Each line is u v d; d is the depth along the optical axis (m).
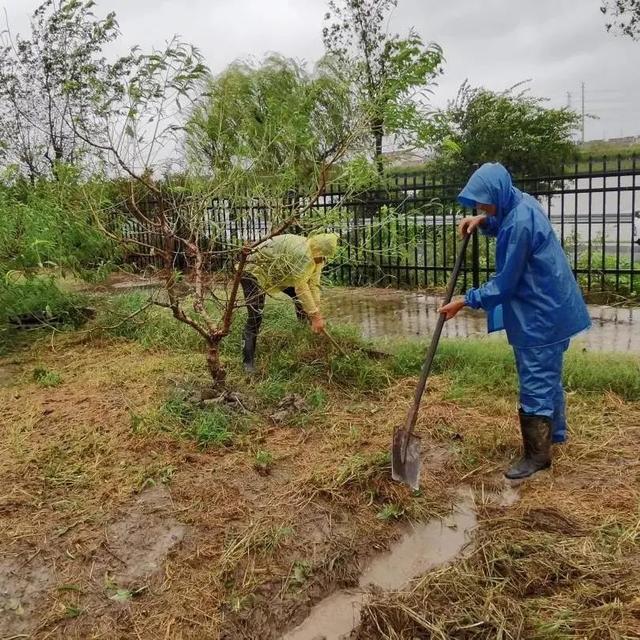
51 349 6.61
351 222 7.31
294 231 5.67
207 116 4.55
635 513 3.36
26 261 6.58
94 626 2.74
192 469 3.89
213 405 4.60
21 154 9.24
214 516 3.42
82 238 6.70
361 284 10.14
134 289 9.28
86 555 3.13
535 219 3.51
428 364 3.72
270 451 4.11
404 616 2.75
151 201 7.21
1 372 5.92
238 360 5.72
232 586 2.96
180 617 2.79
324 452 4.10
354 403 4.90
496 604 2.78
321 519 3.41
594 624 2.61
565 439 4.05
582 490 3.63
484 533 3.30
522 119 16.39
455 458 4.02
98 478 3.80
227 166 4.56
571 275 3.64
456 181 10.55
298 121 4.39
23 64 11.88
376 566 3.18
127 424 4.46
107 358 6.18
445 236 9.79
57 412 4.79
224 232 5.23
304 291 5.08
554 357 3.65
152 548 3.19
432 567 3.14
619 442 4.13
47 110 11.78
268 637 2.77
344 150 4.25
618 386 4.84
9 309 6.74
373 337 6.63
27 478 3.82
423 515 3.48
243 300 5.22
